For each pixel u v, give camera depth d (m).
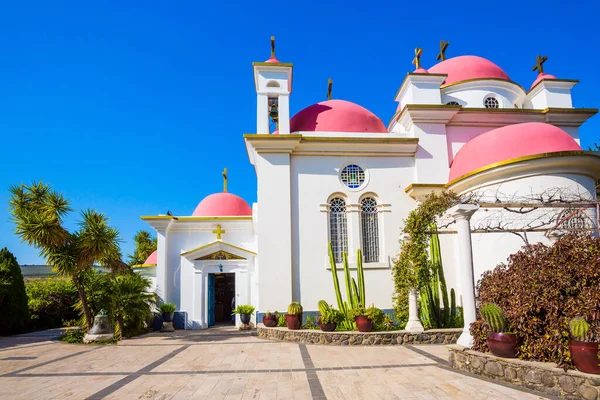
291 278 14.65
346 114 16.88
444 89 17.77
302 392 7.18
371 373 8.47
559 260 7.36
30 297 20.20
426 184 14.97
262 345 12.48
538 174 12.41
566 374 6.36
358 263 14.38
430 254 14.55
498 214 12.80
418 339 12.23
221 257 18.91
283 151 15.34
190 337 15.16
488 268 13.07
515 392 6.75
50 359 10.82
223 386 7.69
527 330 7.30
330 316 12.80
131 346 13.02
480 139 14.38
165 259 18.58
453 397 6.62
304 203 15.32
